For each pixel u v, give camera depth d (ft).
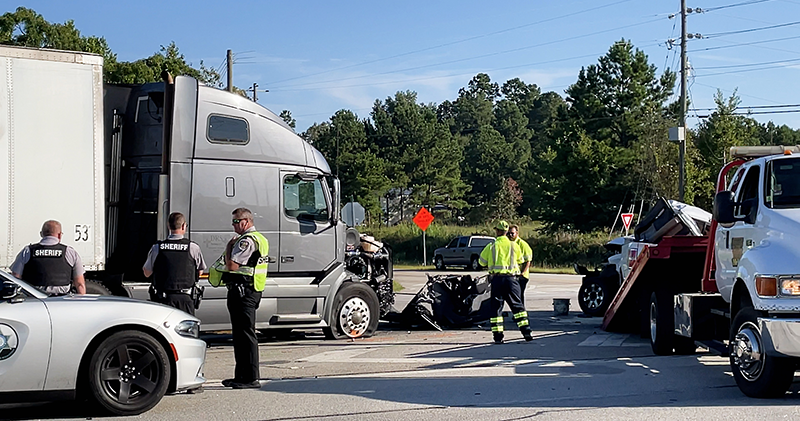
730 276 31.07
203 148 40.70
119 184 41.11
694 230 43.29
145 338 25.22
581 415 24.68
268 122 42.88
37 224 35.40
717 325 32.96
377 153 266.57
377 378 32.30
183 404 27.02
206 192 40.57
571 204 189.98
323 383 31.14
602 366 34.83
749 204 29.40
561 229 192.44
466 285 51.37
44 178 35.60
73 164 36.19
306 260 43.57
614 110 197.36
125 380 25.09
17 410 26.12
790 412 24.47
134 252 41.19
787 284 25.31
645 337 44.32
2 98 34.81
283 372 34.35
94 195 36.65
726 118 156.15
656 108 194.08
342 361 37.47
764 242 27.48
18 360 23.48
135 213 41.27
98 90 36.96
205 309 40.65
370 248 51.96
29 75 35.37
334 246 44.62
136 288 39.32
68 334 24.14
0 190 34.68
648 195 157.38
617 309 46.32
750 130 174.70
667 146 156.35
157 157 41.09
